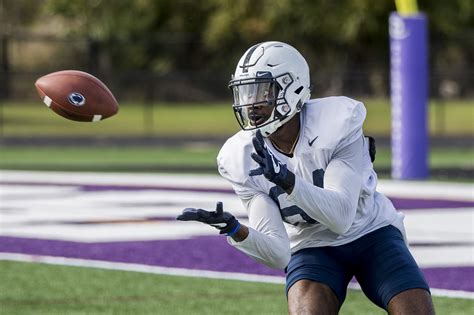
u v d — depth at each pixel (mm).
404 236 12781
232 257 22594
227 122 66938
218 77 62625
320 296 11914
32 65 73688
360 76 67062
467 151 50969
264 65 11883
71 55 73375
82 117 12242
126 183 36406
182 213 11086
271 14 78312
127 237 25281
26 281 20281
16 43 75938
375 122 63469
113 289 19469
